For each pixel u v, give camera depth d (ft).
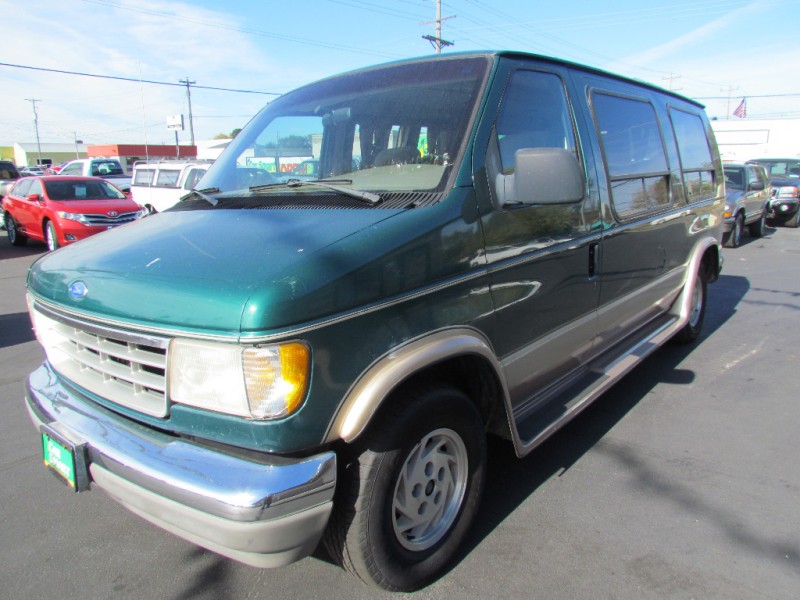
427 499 8.21
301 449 6.49
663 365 17.44
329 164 10.03
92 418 7.66
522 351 9.64
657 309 15.83
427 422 7.69
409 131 9.16
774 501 10.37
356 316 6.75
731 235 41.78
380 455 7.20
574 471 11.51
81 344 7.93
